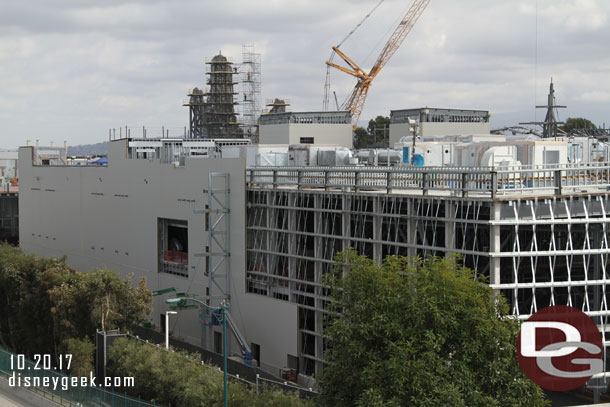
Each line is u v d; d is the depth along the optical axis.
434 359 38.44
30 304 75.50
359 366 41.06
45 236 115.88
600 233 57.16
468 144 71.88
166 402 55.91
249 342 74.25
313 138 116.50
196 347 70.31
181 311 82.69
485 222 52.69
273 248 72.44
